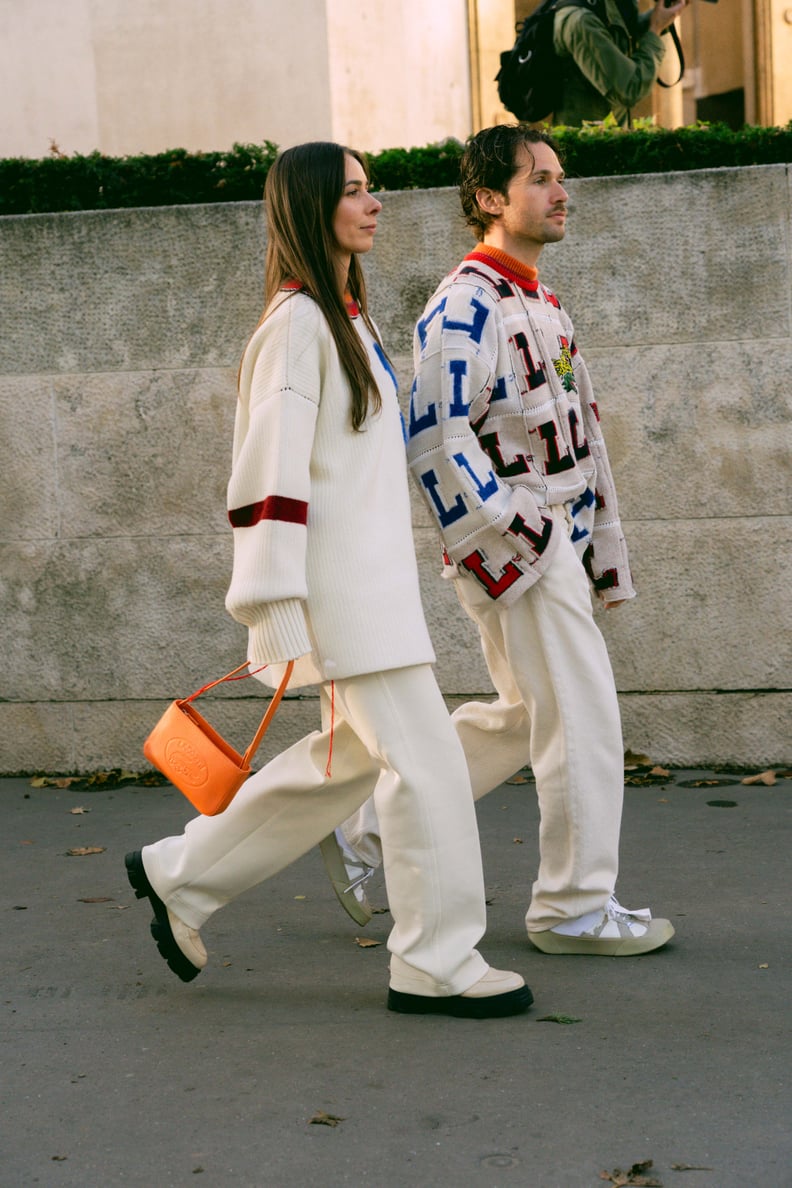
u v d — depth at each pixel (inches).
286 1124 103.1
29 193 226.8
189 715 122.5
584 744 136.6
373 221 120.9
